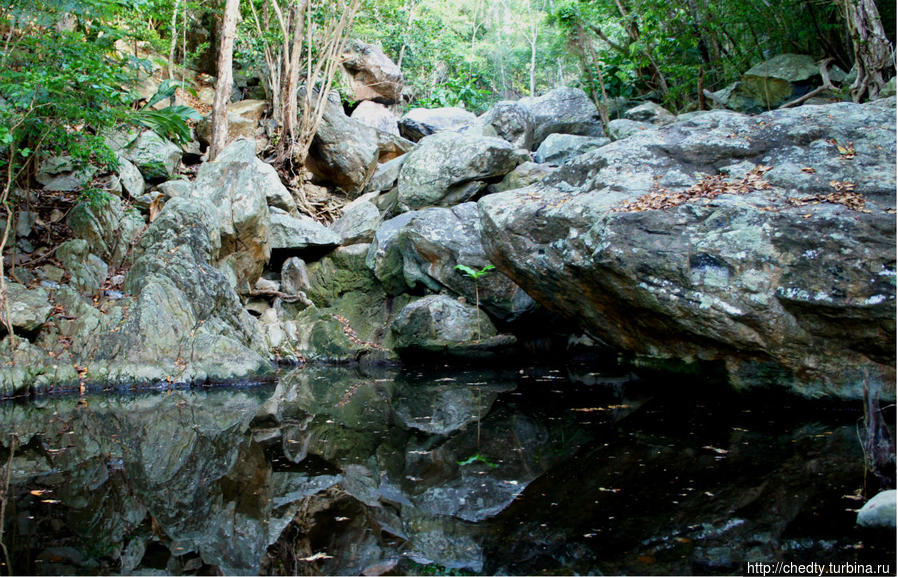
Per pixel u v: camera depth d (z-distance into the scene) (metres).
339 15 12.14
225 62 10.20
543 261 6.07
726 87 13.12
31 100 6.49
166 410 5.62
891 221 4.48
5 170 7.83
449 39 19.28
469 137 10.34
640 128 10.89
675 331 5.32
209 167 9.22
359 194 11.65
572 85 17.66
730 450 3.89
